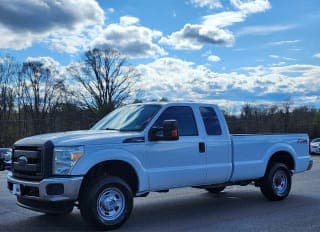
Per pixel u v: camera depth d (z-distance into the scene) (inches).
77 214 371.9
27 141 321.1
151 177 335.9
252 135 412.5
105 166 323.6
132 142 328.2
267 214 371.6
